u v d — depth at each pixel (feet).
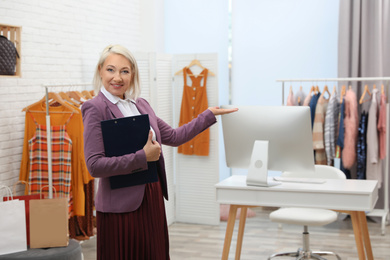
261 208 19.53
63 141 13.82
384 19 17.52
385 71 17.72
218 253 14.38
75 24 16.16
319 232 16.26
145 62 16.22
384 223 15.92
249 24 20.26
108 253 7.84
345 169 16.78
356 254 14.10
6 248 10.48
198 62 16.81
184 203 17.67
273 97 20.20
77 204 14.16
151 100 16.28
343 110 16.11
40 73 14.61
